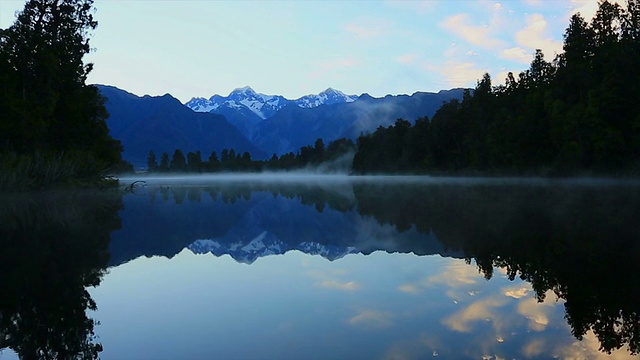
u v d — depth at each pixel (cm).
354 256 1221
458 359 540
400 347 579
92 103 5272
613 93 5541
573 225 1620
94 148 5197
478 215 2077
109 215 2442
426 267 1046
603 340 591
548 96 6656
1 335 670
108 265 1157
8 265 1155
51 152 4541
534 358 541
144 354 582
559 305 741
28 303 826
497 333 622
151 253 1329
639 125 5275
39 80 4641
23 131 4306
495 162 7650
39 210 2642
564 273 945
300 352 570
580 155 5728
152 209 2914
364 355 555
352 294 836
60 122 4919
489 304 755
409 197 3653
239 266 1133
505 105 8306
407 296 811
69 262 1195
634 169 5366
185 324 691
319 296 830
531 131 6744
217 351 582
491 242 1336
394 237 1527
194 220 2280
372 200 3481
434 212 2303
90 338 642
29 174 3969
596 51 6512
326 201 3619
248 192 5459
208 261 1208
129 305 802
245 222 2195
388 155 12231
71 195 4069
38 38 4775
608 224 1622
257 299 820
